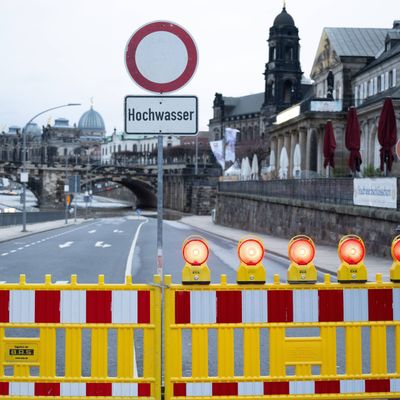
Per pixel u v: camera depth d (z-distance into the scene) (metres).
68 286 9.27
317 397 9.39
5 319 9.29
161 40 10.18
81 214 191.25
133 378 9.28
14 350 9.35
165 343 9.25
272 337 9.35
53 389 9.30
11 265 37.06
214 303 9.28
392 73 97.38
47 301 9.29
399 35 105.94
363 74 108.19
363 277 9.43
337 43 115.81
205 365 9.30
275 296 9.31
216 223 123.06
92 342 9.34
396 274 9.50
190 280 9.26
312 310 9.36
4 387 9.33
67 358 9.34
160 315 9.28
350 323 9.40
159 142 10.09
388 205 40.12
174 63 10.19
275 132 125.69
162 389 9.38
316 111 102.38
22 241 62.19
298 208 64.50
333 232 52.03
